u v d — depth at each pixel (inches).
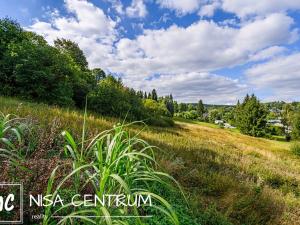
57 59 911.0
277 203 259.4
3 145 140.6
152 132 586.6
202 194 245.6
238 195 247.9
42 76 777.6
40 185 109.9
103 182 86.7
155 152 299.6
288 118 3016.7
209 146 568.1
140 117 1143.0
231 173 327.9
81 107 1026.7
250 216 216.4
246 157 513.3
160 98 4995.1
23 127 165.6
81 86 1039.0
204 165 335.3
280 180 383.2
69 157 167.9
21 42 899.4
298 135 1939.0
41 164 121.5
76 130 261.6
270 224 218.5
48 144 165.9
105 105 1014.4
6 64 768.3
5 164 115.2
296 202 282.8
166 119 1494.8
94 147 123.8
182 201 199.5
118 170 101.6
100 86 1069.8
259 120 2187.5
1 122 142.6
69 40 1878.7
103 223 82.4
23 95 765.3
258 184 291.1
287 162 685.9
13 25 959.6
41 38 1098.7
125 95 1121.4
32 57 811.4
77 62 1829.5
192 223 167.8
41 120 273.6
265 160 585.6
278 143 1663.4
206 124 2787.9
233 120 3735.2
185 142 515.8
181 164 292.4
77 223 106.2
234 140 1343.5
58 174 117.9
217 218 195.2
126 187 75.5
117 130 106.9
